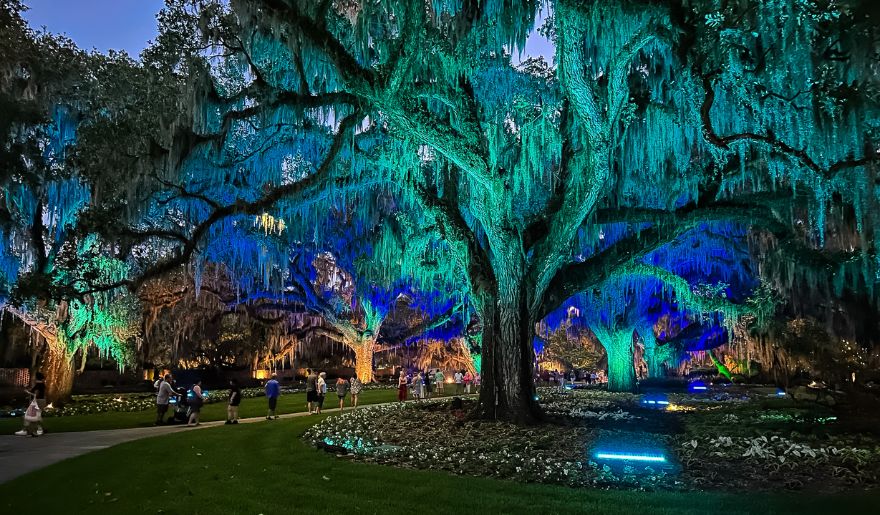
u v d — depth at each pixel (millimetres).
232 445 13117
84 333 28781
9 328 39250
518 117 15711
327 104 19422
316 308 45562
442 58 14445
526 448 11234
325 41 15148
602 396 27703
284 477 9258
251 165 26375
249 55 20656
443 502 7516
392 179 19344
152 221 28938
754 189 20000
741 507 7008
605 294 29984
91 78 25797
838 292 19156
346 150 19969
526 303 16031
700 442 11617
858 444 11039
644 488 8227
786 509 6875
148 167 21734
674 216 18312
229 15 20562
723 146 13219
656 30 12820
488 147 15234
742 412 17844
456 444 12062
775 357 16375
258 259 36844
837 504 7031
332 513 7105
